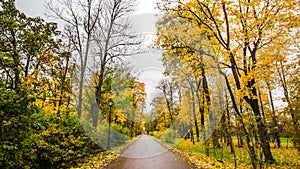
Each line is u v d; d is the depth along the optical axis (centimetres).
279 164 1198
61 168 998
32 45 2075
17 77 1884
